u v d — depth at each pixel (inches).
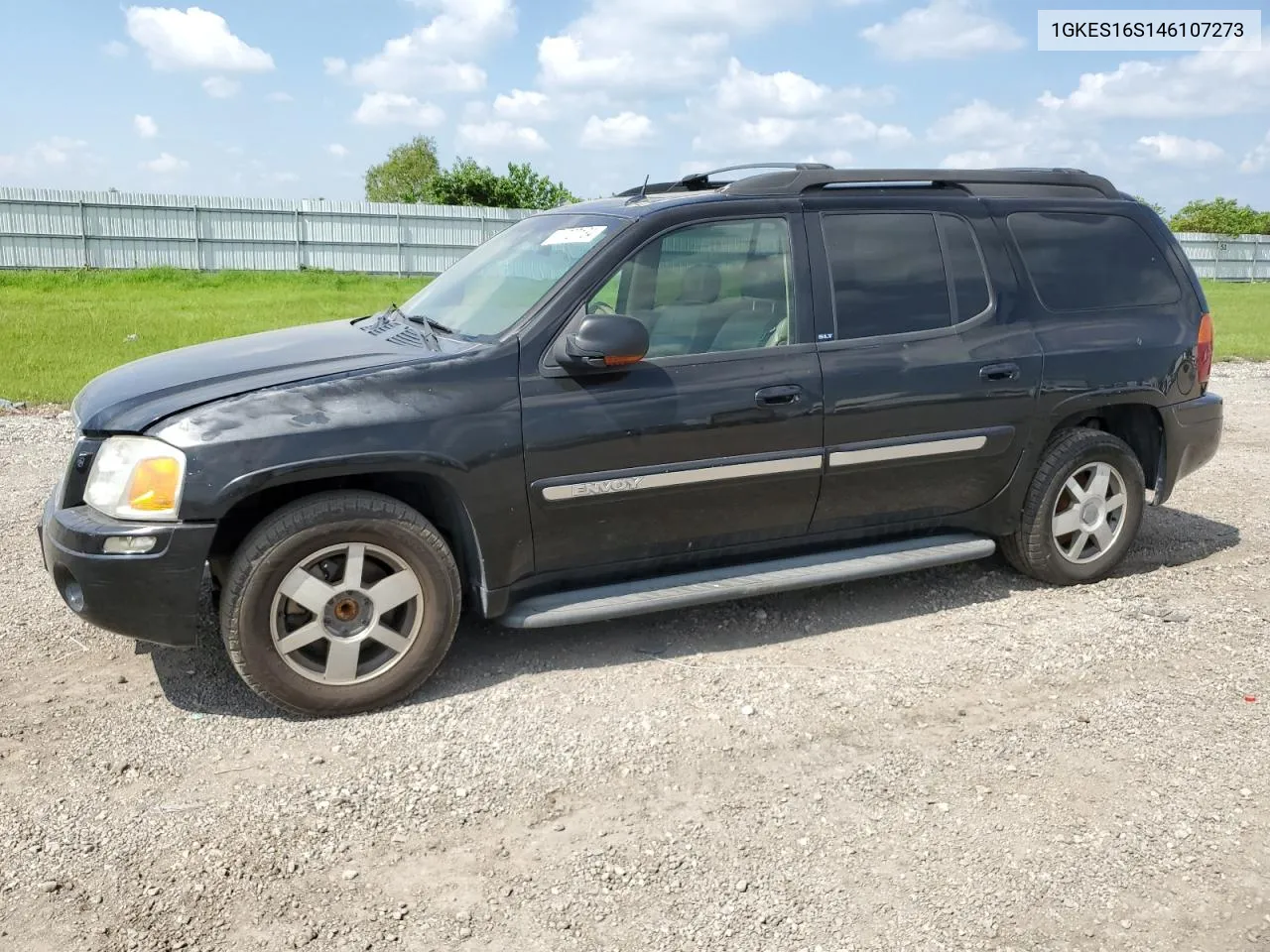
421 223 1389.0
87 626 178.7
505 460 150.2
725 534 170.4
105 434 144.7
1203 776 134.3
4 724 144.6
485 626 180.2
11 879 111.3
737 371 164.1
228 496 137.0
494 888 111.3
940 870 115.0
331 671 146.2
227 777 131.8
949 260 184.2
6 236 1179.3
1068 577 201.2
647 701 152.9
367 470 143.0
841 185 179.6
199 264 1283.2
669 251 163.6
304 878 112.6
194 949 101.4
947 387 178.9
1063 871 115.0
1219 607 192.5
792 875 114.0
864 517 180.7
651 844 119.1
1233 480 295.1
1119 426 212.2
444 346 156.3
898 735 144.1
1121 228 204.1
